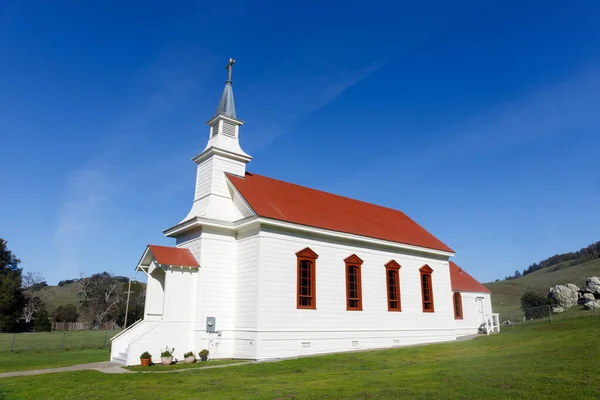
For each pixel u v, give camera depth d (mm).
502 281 122938
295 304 23297
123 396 12562
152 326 21141
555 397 10102
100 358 23594
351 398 11227
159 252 22625
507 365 15344
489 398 10398
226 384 14469
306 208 27266
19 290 68625
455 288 36688
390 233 30531
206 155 26922
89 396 12594
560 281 99812
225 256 24062
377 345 26766
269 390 13016
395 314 28578
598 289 38688
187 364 20422
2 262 70750
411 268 30891
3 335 53469
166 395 12664
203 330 22266
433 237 35375
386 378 14531
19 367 19953
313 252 24766
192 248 24141
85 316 88125
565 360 15172
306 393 12242
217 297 23188
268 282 22438
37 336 50562
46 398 12305
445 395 10938
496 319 36406
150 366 19734
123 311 77375
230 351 22906
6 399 12172
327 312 24656
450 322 32625
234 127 28156
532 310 42312
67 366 20281
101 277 88750
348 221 28547
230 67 29703
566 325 27609
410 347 25688
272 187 28406
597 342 18406
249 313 22391
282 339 22312
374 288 27734
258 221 22578
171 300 21922
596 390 10484
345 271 26266
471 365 16250
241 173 27422
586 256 134875
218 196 25625
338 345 24703
